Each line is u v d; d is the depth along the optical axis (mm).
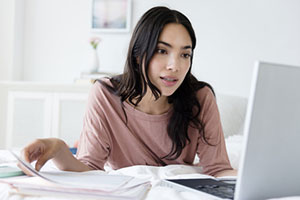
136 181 777
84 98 2723
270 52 2840
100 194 680
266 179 672
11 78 3000
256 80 620
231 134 2246
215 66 2896
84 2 3088
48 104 2748
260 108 633
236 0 2863
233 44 2877
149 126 1294
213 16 2891
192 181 835
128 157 1328
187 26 1118
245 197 658
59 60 3129
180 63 1097
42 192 689
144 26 1119
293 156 690
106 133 1275
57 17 3127
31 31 3150
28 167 719
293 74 655
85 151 1210
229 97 2402
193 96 1299
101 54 3072
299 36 2797
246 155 638
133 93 1245
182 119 1288
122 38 3039
